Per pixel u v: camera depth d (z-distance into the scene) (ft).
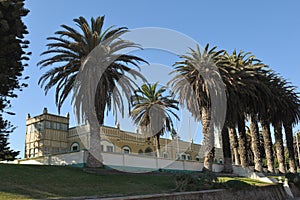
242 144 105.60
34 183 46.55
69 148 116.47
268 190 75.87
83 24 72.74
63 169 61.00
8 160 86.17
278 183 85.51
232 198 59.98
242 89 95.71
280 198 79.66
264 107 108.17
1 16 69.05
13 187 42.27
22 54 80.07
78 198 40.11
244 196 63.93
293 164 124.67
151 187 55.93
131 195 44.50
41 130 115.44
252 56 108.88
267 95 104.53
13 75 78.33
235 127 108.47
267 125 122.72
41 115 117.39
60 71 72.08
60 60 72.54
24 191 41.24
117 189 50.70
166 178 67.10
